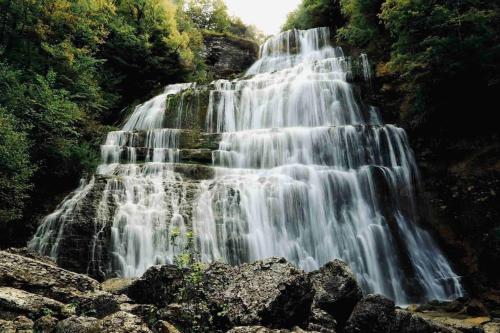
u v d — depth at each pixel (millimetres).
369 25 23453
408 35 16781
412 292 13766
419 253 14883
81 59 19906
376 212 15320
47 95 15273
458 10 15648
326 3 31812
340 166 16812
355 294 7551
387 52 21766
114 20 26281
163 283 6922
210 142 18359
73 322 5195
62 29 19484
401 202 15891
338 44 29234
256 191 14242
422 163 16938
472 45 14516
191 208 13539
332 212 14812
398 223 15359
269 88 21969
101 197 13367
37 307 5727
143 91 28234
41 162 14203
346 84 20750
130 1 28531
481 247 14031
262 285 6398
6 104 14195
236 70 37781
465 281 13867
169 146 18484
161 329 5426
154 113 22266
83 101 19641
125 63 26703
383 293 13727
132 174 15453
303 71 23453
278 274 6578
